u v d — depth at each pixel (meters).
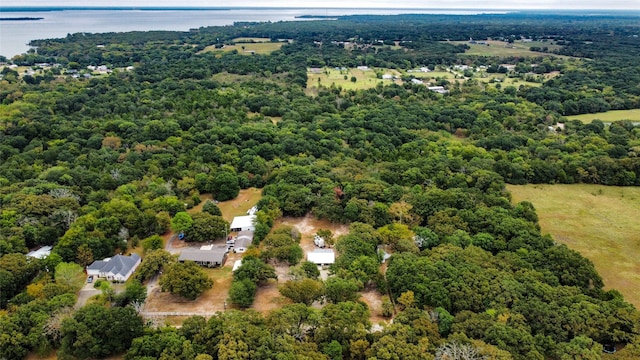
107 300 64.44
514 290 63.03
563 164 117.62
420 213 89.12
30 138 128.00
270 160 121.12
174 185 101.75
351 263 71.62
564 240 87.94
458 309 62.00
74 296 63.03
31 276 69.00
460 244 77.44
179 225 82.25
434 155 121.69
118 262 72.75
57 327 55.78
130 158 114.31
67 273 67.06
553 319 57.81
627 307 60.94
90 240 75.38
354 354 53.69
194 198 98.31
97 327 54.59
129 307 58.75
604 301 63.12
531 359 51.78
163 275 68.94
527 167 115.38
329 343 54.41
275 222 91.50
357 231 81.31
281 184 99.94
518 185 113.50
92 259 74.12
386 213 88.44
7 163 108.62
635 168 114.88
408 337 54.53
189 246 82.44
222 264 76.56
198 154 119.50
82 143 125.00
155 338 53.75
